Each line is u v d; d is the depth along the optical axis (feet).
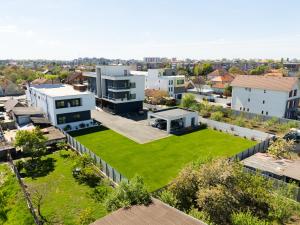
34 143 112.06
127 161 113.80
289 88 176.14
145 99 252.62
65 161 113.80
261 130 160.45
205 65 517.14
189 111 174.29
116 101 200.54
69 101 163.94
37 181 95.66
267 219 68.44
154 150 126.93
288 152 113.91
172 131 157.99
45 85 217.97
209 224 58.13
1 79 357.41
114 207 65.00
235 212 66.08
